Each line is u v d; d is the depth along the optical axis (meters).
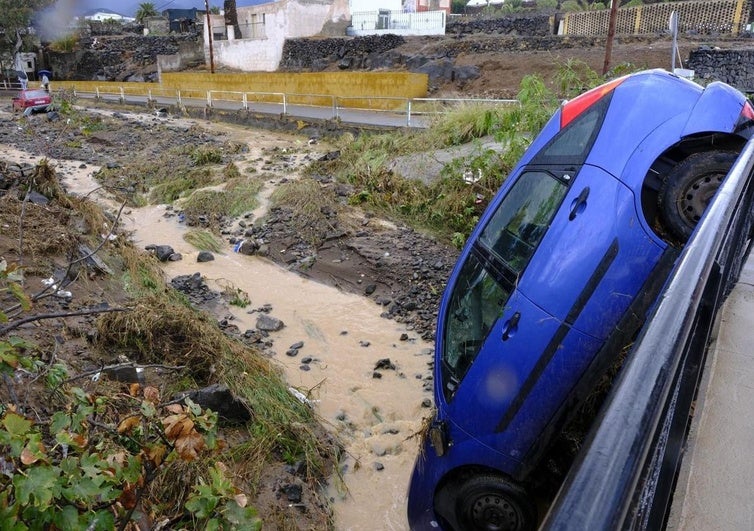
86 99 35.16
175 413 2.94
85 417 2.99
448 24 31.23
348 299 9.78
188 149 18.95
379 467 5.79
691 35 22.28
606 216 4.21
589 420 4.44
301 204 12.59
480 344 4.53
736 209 2.45
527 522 4.36
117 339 6.42
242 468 5.16
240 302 9.46
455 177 12.18
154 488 4.09
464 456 4.49
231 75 28.77
